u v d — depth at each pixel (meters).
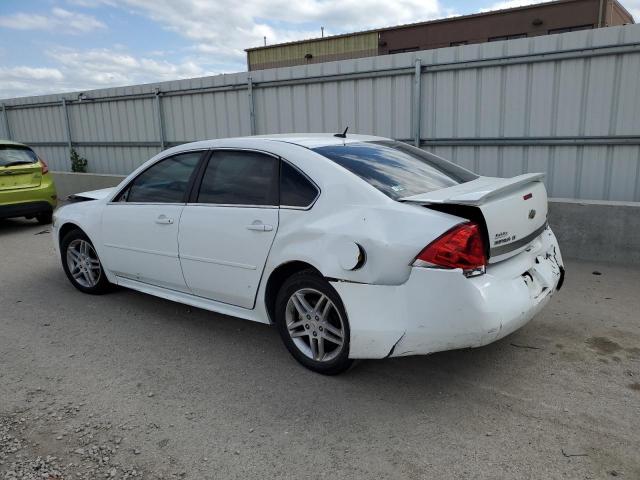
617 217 5.92
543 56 6.78
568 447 2.71
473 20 18.84
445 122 7.72
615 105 6.50
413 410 3.10
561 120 6.88
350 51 21.44
